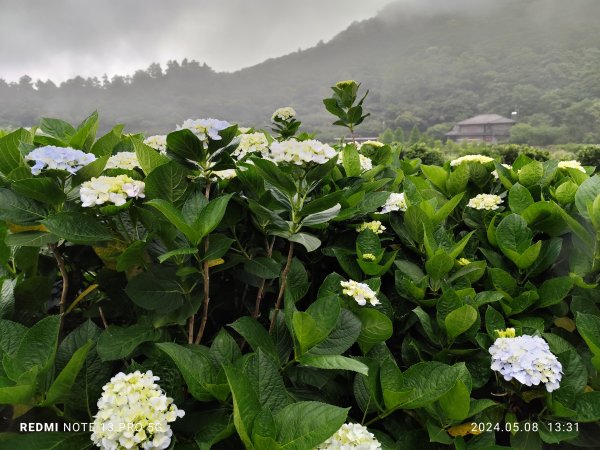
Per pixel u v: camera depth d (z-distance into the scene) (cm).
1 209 134
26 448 103
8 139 157
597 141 10606
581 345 191
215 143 152
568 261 227
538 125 11844
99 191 126
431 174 274
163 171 139
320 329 131
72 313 164
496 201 236
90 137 198
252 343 133
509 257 205
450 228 246
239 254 158
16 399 101
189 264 141
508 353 151
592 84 12188
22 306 140
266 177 145
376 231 212
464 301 170
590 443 159
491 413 161
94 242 129
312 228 200
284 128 340
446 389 131
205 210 129
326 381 140
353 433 113
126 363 135
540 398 163
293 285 174
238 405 99
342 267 194
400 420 155
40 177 135
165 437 100
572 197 227
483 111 13688
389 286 206
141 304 128
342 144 348
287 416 103
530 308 195
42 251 162
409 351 172
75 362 102
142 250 130
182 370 112
